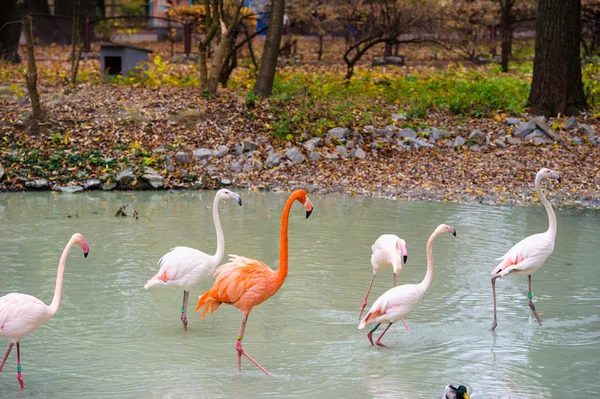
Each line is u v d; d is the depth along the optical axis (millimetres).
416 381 6469
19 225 11898
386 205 14000
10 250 10367
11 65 26500
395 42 23891
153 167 16000
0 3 26719
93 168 15766
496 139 18016
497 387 6352
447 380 6500
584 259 10523
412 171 16359
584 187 15320
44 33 35594
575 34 19641
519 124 18797
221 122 17797
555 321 8094
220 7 19750
